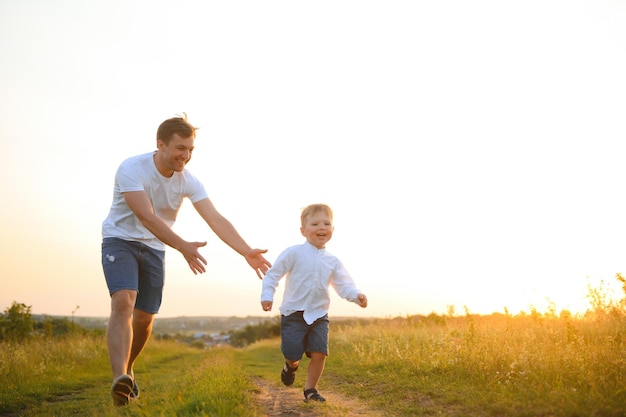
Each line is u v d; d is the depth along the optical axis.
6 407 6.36
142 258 5.14
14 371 8.98
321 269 5.37
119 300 4.79
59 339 14.12
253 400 4.83
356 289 5.48
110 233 5.07
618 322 7.22
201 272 4.67
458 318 11.34
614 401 3.95
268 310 5.35
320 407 4.63
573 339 6.37
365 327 14.27
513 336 7.04
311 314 5.31
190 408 3.89
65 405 6.25
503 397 4.40
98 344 13.77
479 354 6.35
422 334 10.37
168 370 12.06
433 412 4.41
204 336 88.81
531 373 5.05
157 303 5.38
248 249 5.36
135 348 5.44
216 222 5.45
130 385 4.46
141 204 4.81
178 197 5.34
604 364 4.91
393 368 7.71
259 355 16.61
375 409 4.76
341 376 7.70
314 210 5.52
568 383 4.66
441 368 6.62
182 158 5.07
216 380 5.42
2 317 15.47
